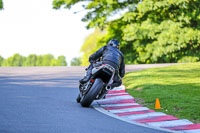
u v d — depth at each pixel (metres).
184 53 141.12
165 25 132.12
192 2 132.75
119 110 31.23
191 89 42.28
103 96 33.25
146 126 24.97
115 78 32.16
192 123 26.22
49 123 23.95
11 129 21.48
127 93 41.69
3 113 26.61
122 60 33.00
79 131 22.17
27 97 36.69
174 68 70.31
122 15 136.38
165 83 48.03
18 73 71.06
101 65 31.16
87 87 32.03
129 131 23.06
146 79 53.00
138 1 140.62
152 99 36.06
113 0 139.50
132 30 131.88
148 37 132.88
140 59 139.00
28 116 25.98
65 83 52.84
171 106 32.50
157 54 131.38
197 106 31.91
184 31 131.62
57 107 30.98
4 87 45.47
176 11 136.62
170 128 24.64
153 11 137.00
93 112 29.61
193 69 67.12
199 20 135.00
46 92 41.81
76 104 33.56
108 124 24.94
